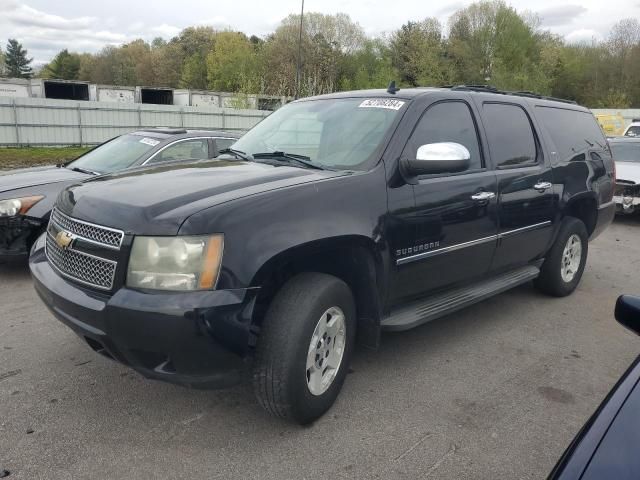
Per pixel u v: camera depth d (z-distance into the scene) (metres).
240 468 2.81
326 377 3.23
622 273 6.93
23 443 2.96
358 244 3.26
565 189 5.20
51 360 3.94
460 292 4.29
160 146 6.95
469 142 4.21
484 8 64.19
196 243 2.67
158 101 62.62
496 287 4.51
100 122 32.28
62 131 31.05
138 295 2.67
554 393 3.68
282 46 64.31
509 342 4.52
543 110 5.25
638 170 10.79
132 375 3.74
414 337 4.56
